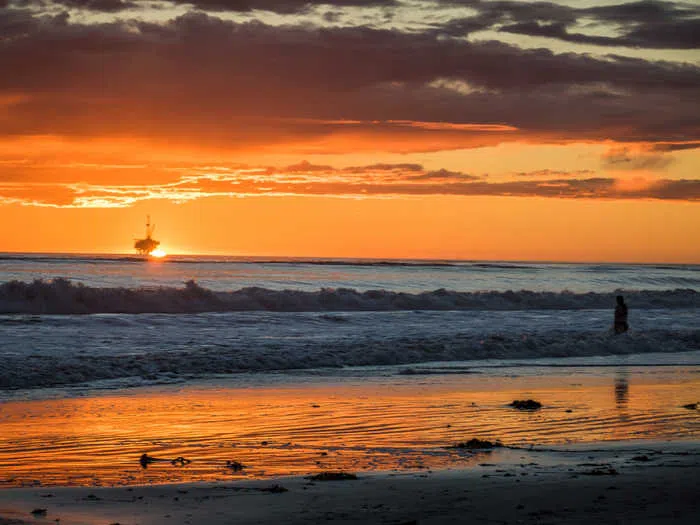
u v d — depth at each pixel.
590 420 21.02
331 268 138.38
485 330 45.09
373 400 24.11
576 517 11.41
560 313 59.53
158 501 12.59
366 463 15.91
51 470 15.22
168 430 19.31
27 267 113.00
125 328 41.12
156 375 28.39
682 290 76.25
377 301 61.69
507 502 12.33
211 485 13.82
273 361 31.62
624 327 43.03
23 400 23.31
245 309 56.91
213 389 25.94
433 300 63.56
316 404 23.27
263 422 20.45
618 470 14.84
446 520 11.34
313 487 13.52
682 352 39.44
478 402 23.92
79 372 27.75
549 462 15.80
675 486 13.38
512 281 108.44
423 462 15.96
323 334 41.09
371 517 11.55
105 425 19.81
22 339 35.91
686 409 22.94
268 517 11.59
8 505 12.33
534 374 30.84
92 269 110.62
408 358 34.25
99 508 12.16
